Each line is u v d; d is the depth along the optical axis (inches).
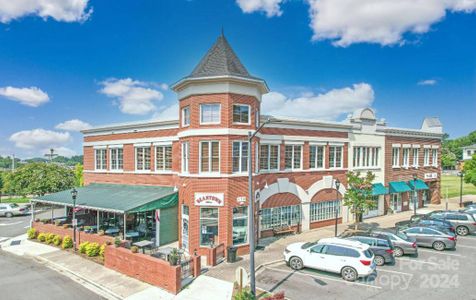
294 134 1048.2
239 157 795.4
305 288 587.5
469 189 2325.3
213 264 708.0
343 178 1189.1
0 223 1344.7
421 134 1510.8
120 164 1155.3
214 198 769.6
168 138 986.7
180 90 853.8
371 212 1294.3
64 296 573.6
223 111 772.6
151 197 892.0
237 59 848.3
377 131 1310.3
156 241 868.6
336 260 638.5
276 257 767.7
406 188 1397.6
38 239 987.3
